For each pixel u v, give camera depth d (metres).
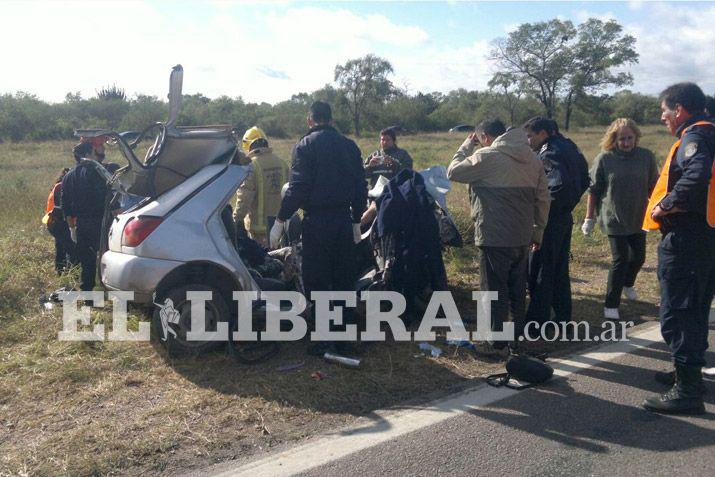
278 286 5.51
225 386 4.43
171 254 4.84
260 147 6.75
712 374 4.74
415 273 5.58
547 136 5.52
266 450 3.61
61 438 3.70
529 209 4.98
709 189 3.83
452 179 5.11
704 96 4.07
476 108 75.88
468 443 3.70
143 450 3.56
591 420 4.01
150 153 5.46
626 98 77.94
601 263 8.29
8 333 5.30
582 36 75.06
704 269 3.99
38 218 10.38
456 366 4.91
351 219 5.04
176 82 5.32
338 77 69.88
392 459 3.51
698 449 3.64
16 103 52.69
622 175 5.82
